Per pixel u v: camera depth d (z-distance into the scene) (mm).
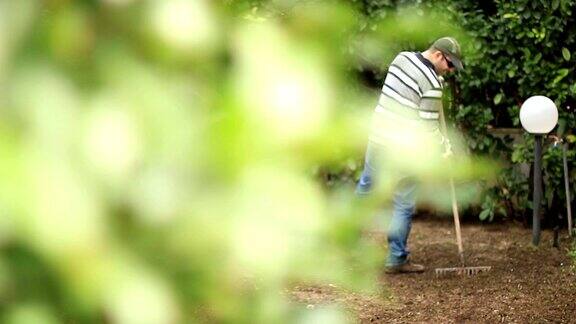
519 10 12391
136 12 1255
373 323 8125
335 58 1346
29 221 1053
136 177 1185
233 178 1228
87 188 1126
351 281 1342
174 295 1193
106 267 1116
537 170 11461
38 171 1084
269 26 1315
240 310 1273
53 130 1141
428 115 9070
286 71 1269
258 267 1235
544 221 13062
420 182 1418
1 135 1099
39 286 1119
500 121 13320
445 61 9234
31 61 1201
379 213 1398
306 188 1247
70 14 1234
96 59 1238
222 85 1264
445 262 11000
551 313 8898
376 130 1378
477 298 9375
